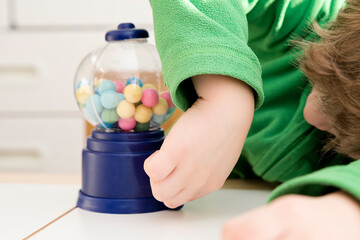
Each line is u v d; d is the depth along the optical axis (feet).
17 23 4.66
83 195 1.77
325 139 1.92
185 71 1.46
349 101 1.38
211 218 1.65
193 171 1.46
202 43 1.51
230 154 1.49
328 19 1.96
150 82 1.83
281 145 2.01
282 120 2.12
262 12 2.11
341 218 0.97
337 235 0.93
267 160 2.06
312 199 1.02
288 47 2.17
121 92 1.78
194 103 1.54
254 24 2.19
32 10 4.63
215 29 1.55
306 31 2.07
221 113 1.45
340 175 1.08
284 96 2.16
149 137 1.77
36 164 4.81
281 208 0.97
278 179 2.09
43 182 2.18
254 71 1.51
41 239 1.44
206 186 1.51
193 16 1.57
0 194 1.95
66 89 4.68
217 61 1.47
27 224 1.58
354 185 1.04
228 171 1.52
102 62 1.86
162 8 1.65
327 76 1.44
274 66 2.19
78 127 4.75
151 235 1.47
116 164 1.70
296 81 2.09
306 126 1.95
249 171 2.32
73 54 4.62
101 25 4.60
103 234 1.48
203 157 1.45
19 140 4.80
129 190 1.71
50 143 4.79
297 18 2.09
